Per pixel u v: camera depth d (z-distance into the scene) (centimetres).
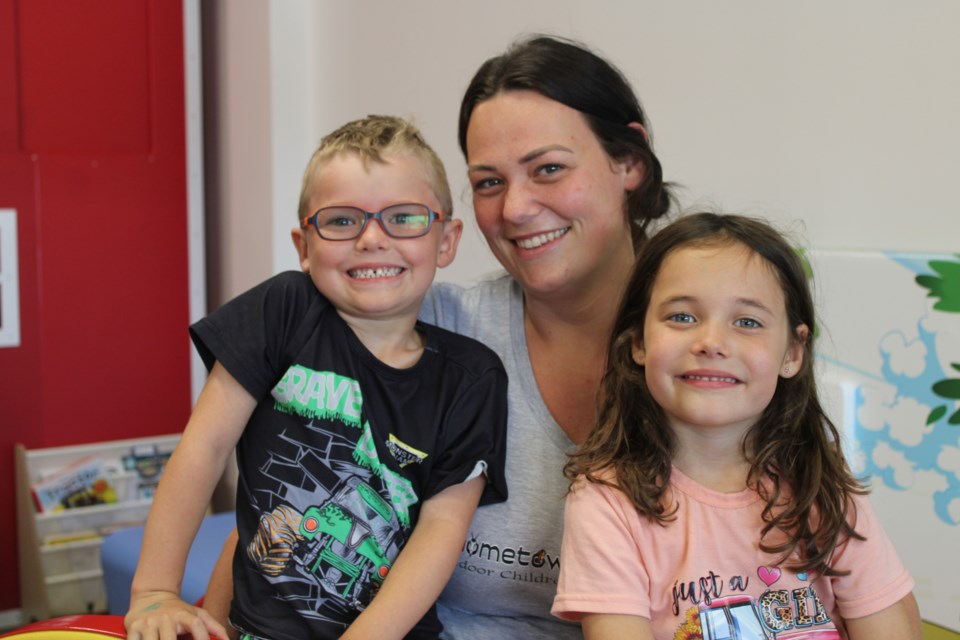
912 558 143
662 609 106
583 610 105
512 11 216
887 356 146
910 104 146
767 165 168
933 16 143
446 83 236
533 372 129
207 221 319
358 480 119
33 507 262
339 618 117
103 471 277
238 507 125
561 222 120
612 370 117
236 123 296
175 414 298
